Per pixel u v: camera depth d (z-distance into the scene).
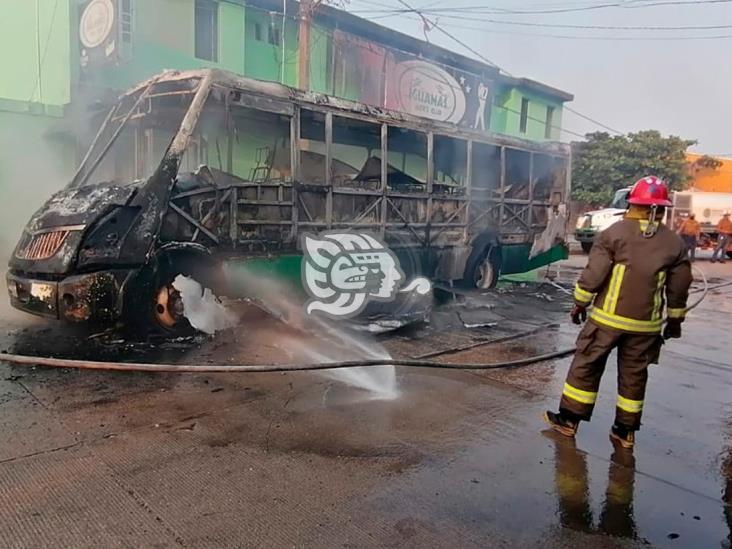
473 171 10.05
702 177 37.00
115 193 5.48
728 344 7.05
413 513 2.80
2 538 2.47
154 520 2.65
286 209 6.72
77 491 2.88
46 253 5.29
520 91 23.94
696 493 3.14
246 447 3.47
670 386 5.16
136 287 5.47
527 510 2.88
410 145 9.64
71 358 5.11
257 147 8.19
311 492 2.96
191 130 5.80
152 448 3.41
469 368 5.32
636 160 30.09
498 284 11.52
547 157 11.39
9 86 11.60
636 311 3.52
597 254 3.59
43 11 11.58
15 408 3.95
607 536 2.69
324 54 16.23
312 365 4.84
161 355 5.32
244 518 2.70
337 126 8.01
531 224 11.16
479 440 3.71
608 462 3.48
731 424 4.25
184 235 5.83
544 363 5.65
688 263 3.56
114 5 10.36
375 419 4.00
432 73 19.14
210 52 14.30
